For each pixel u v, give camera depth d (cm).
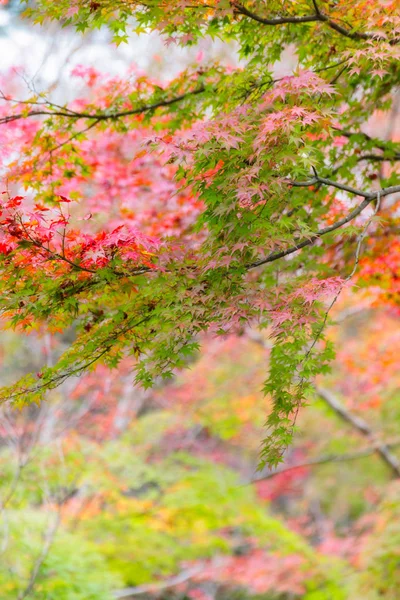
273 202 394
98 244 374
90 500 942
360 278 600
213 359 1278
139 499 1085
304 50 511
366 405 1054
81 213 623
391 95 571
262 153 370
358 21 459
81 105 588
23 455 747
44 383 404
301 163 398
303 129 407
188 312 389
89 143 587
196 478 1064
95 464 859
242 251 391
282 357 420
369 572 837
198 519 1039
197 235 510
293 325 371
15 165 538
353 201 574
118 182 595
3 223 367
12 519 720
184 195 584
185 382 1274
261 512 1120
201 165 385
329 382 1122
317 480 1611
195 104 546
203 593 1287
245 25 479
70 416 995
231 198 371
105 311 478
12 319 406
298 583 1019
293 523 1391
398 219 597
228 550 1173
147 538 971
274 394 413
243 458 1558
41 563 668
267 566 1036
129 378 1204
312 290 383
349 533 1398
